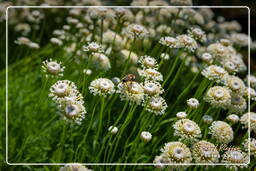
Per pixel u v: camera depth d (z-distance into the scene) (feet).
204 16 3.41
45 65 2.27
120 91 2.22
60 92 2.11
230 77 2.54
